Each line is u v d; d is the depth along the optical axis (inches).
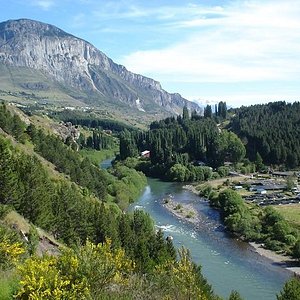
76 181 4630.9
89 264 748.6
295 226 4180.6
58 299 668.7
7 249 999.6
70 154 5482.3
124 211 4847.4
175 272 969.5
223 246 3678.6
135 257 2297.0
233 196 4891.7
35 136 5098.4
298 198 5629.9
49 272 708.7
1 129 4426.7
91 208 3043.8
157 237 2738.7
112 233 2741.1
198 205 5408.5
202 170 7470.5
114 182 5629.9
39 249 1920.5
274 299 2546.8
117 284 773.3
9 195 2326.5
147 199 5757.9
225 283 2795.3
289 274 2997.0
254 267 3137.3
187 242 3774.6
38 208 2443.4
